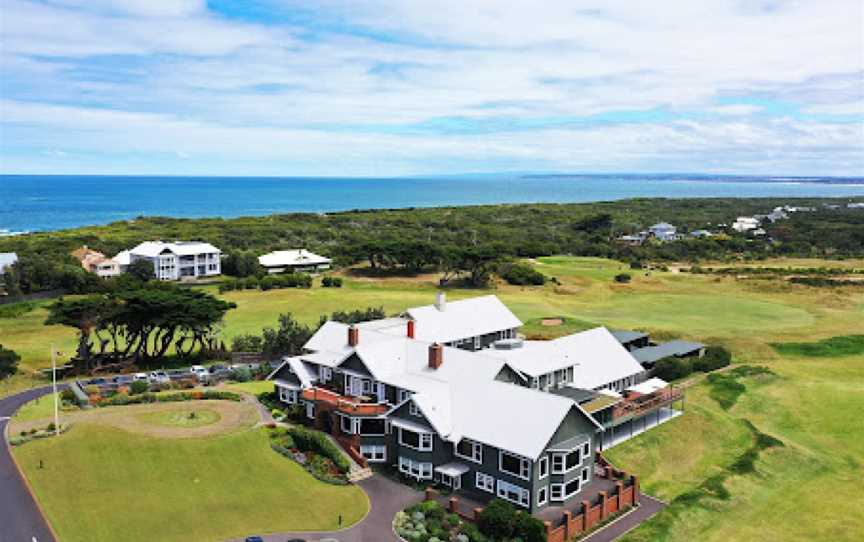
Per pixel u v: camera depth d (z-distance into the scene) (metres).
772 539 47.75
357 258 161.62
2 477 48.59
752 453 60.88
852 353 95.00
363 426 55.56
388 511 47.66
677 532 47.31
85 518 44.25
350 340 65.56
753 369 85.12
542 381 62.91
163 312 81.44
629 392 68.38
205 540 42.94
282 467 52.91
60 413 61.72
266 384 74.81
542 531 43.56
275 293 131.88
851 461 62.59
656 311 121.81
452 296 131.88
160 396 66.81
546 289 141.62
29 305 116.25
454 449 52.44
